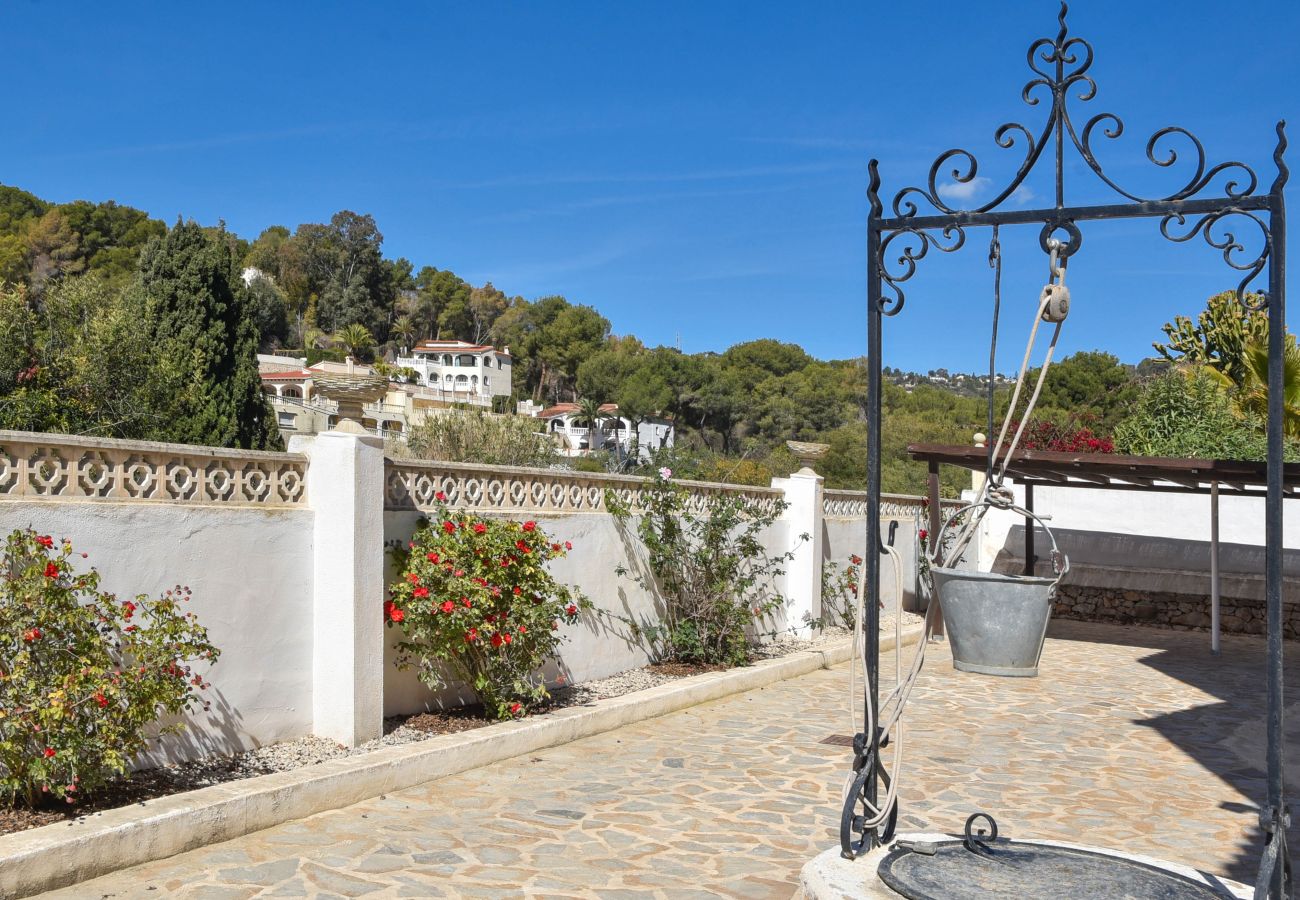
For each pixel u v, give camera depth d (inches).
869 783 170.9
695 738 318.0
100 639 200.7
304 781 221.5
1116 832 235.5
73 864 175.8
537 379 4933.6
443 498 298.5
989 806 253.9
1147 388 835.4
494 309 5457.7
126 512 217.8
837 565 560.4
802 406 3358.8
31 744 191.9
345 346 4190.5
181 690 209.0
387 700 287.6
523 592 298.7
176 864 189.3
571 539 360.2
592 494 377.4
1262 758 317.4
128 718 199.6
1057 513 737.0
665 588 419.2
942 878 152.0
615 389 3964.1
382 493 270.4
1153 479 569.3
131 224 4234.7
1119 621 716.7
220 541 238.8
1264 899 133.3
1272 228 138.5
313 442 265.3
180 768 228.1
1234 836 234.7
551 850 207.0
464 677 299.3
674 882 191.5
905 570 653.3
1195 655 565.9
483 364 4421.8
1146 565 699.4
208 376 1250.0
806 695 399.9
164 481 229.3
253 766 237.5
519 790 251.1
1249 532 694.5
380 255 5054.1
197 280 1261.1
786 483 518.9
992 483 165.9
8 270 3275.1
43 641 193.6
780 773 277.0
